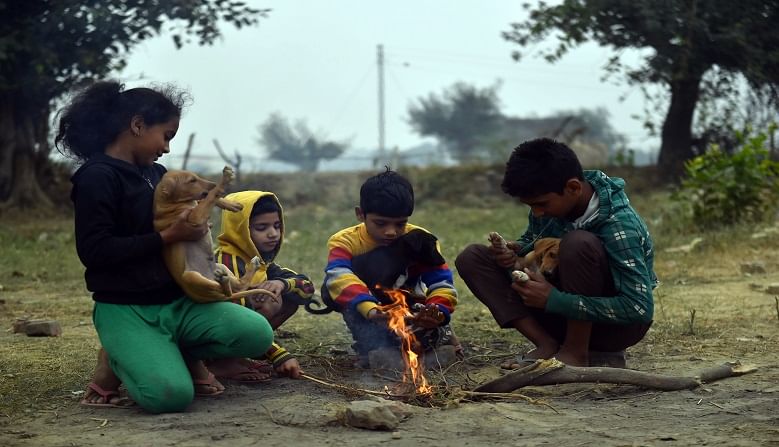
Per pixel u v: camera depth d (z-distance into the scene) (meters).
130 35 22.20
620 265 5.36
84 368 6.16
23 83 22.20
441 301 5.81
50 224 21.69
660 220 15.99
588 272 5.32
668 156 26.56
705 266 11.66
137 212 4.95
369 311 5.57
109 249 4.84
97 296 5.04
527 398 5.05
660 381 5.22
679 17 22.88
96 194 4.87
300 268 12.12
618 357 5.71
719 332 7.22
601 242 5.44
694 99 25.92
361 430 4.48
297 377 5.50
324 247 15.00
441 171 29.34
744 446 4.11
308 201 28.03
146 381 4.80
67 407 5.07
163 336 4.96
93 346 7.06
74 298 10.25
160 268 4.96
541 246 5.56
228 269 5.24
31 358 6.54
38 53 21.31
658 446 4.14
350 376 5.77
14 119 23.59
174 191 4.89
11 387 5.59
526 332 5.79
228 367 5.60
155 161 5.38
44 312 9.09
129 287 4.95
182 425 4.59
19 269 13.07
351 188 28.97
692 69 23.84
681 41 22.98
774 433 4.33
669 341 6.88
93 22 21.41
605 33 24.58
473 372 5.88
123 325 4.94
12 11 21.59
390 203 5.62
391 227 5.71
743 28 22.78
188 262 4.91
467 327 7.71
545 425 4.54
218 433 4.43
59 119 5.14
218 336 4.96
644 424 4.55
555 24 24.23
